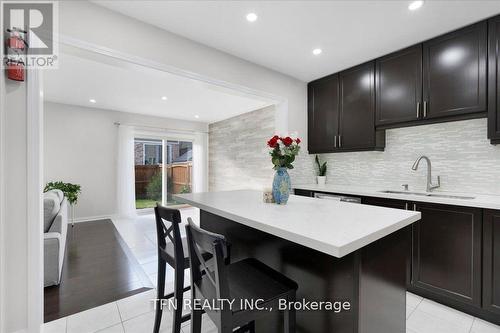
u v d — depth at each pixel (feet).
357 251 3.29
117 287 7.66
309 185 10.91
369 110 9.16
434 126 8.42
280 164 5.35
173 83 11.59
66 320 5.97
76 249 11.12
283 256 4.50
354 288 3.33
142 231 14.01
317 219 3.95
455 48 7.04
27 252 4.87
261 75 9.57
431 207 6.69
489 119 6.42
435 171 8.38
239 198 6.32
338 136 10.21
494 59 6.35
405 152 9.16
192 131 20.86
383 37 7.57
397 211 4.60
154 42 6.93
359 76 9.48
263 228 3.70
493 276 5.72
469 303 6.06
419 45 7.82
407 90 8.07
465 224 6.12
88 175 16.58
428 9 6.22
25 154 4.91
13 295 4.76
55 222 8.43
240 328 4.66
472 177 7.61
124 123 17.75
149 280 8.16
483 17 6.47
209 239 3.03
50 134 15.33
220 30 7.21
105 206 17.24
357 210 4.70
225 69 8.47
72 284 7.84
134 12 6.35
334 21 6.79
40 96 5.14
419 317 6.08
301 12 6.40
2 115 4.58
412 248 7.07
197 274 3.78
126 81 11.32
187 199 6.25
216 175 20.71
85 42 5.83
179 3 6.04
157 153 19.70
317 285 3.86
